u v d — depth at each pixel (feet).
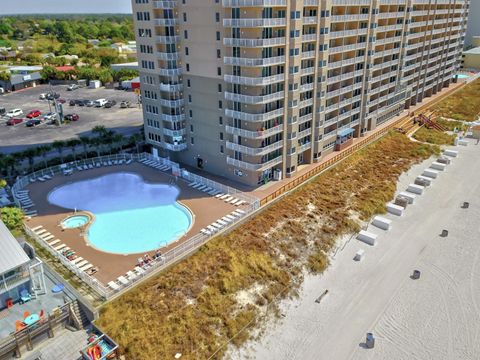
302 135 227.81
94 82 490.49
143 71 237.25
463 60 556.92
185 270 152.05
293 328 134.31
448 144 297.53
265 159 210.38
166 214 191.72
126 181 227.20
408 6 299.79
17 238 162.81
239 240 171.83
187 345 124.36
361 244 178.50
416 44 336.90
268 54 188.85
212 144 227.20
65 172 233.55
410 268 162.91
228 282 147.95
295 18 191.11
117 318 130.11
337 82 242.78
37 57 599.16
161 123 240.94
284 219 189.88
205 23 201.16
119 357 119.14
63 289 137.39
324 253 171.22
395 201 211.41
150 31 220.43
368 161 260.01
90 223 183.11
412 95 367.86
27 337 118.11
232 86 201.67
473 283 153.89
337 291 151.02
